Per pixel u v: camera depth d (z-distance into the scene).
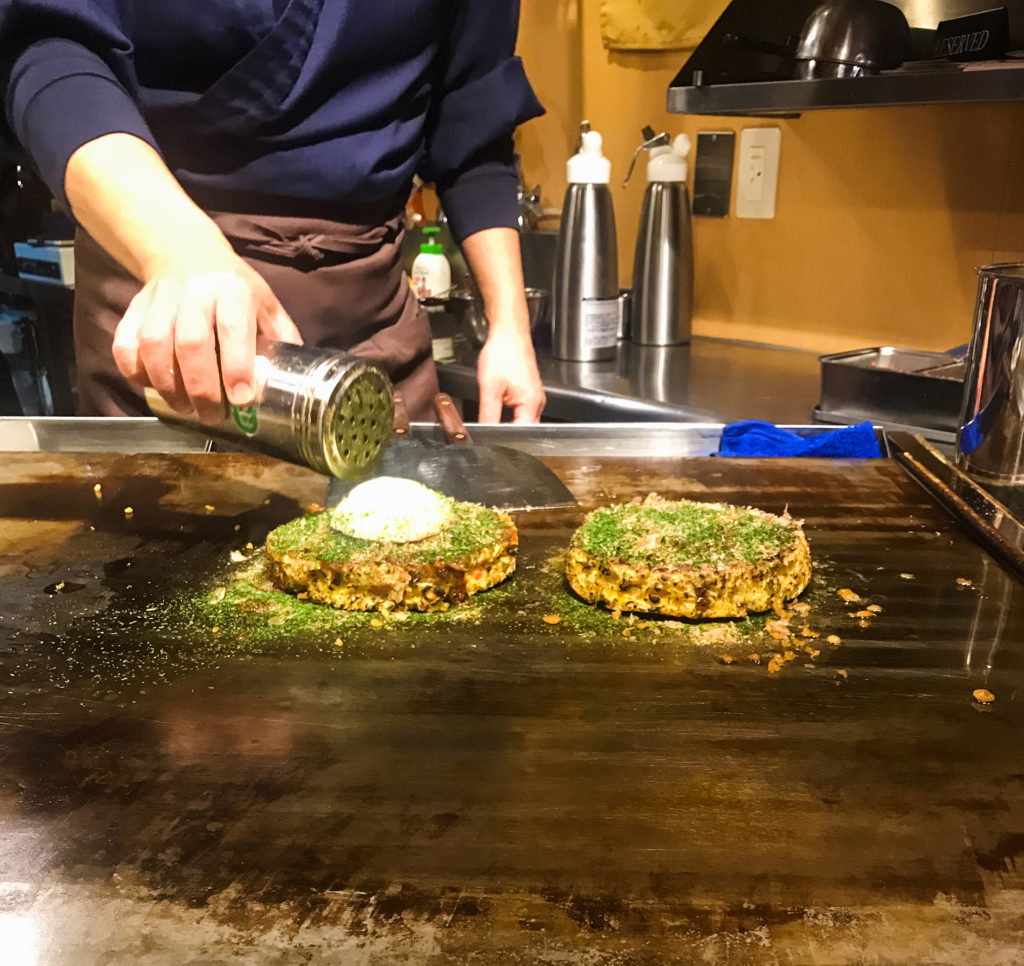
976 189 1.17
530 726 0.44
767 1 1.11
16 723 0.44
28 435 0.82
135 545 0.63
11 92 0.67
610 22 1.50
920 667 0.48
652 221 1.39
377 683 0.47
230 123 0.79
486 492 0.69
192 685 0.47
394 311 0.97
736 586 0.53
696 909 0.32
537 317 1.43
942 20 1.04
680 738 0.43
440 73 0.96
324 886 0.33
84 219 0.61
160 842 0.35
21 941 0.30
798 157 1.33
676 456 0.79
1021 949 0.30
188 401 0.52
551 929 0.31
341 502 0.62
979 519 0.64
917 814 0.37
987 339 0.71
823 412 1.01
